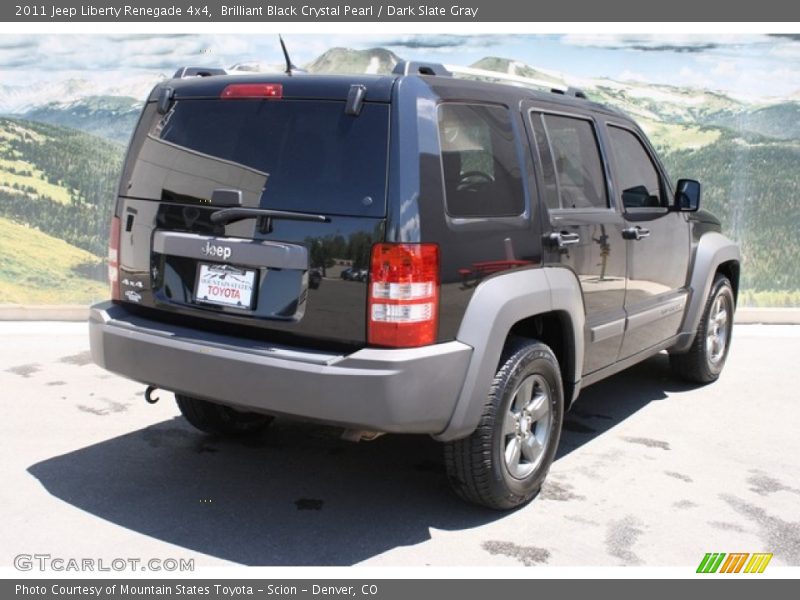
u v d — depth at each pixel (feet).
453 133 10.99
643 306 15.99
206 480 13.33
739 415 17.52
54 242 24.35
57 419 16.02
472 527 11.93
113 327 11.98
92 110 24.13
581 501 12.92
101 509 12.16
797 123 26.45
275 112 11.08
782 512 12.75
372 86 10.53
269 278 10.76
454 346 10.67
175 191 11.77
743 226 26.78
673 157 25.98
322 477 13.61
